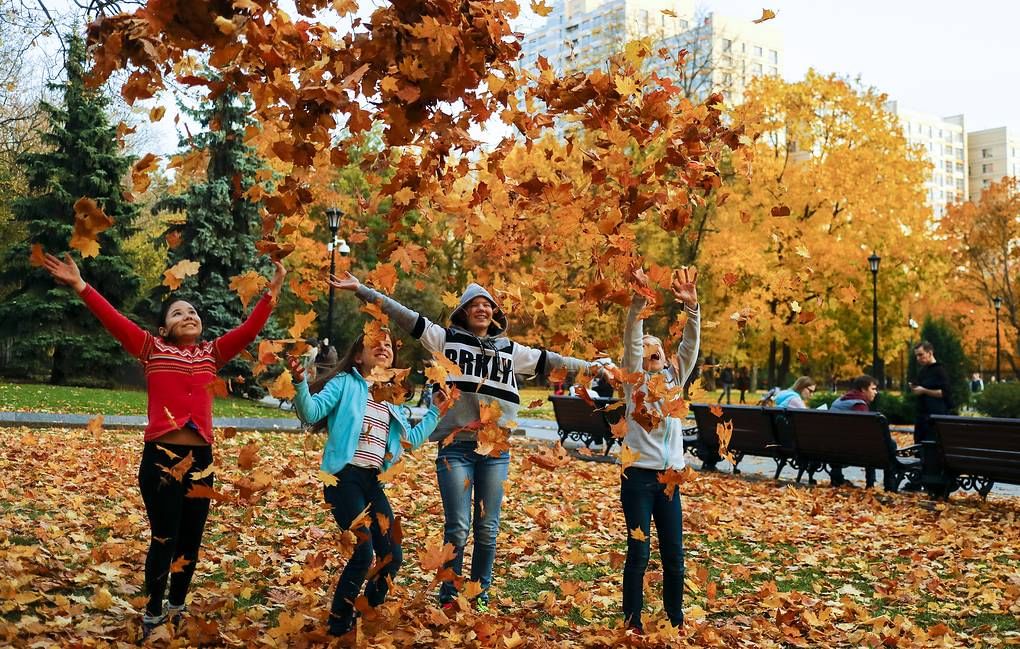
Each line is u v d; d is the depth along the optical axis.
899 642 3.99
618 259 3.33
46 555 4.73
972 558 6.09
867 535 6.95
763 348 28.95
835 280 25.45
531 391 33.31
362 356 3.90
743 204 22.48
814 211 26.75
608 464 11.45
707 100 3.47
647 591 4.45
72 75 7.78
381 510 3.77
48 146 26.31
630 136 3.27
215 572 4.75
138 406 19.23
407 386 3.61
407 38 2.73
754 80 27.94
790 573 5.57
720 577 5.30
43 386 21.97
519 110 3.20
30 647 3.22
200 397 3.67
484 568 4.32
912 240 27.89
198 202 24.52
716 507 8.02
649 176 3.32
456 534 4.24
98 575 4.42
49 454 9.38
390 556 3.32
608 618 4.29
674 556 3.99
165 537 3.59
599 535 6.55
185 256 24.66
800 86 28.48
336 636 3.54
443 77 2.79
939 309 40.19
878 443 9.24
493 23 2.76
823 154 28.52
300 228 3.40
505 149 3.45
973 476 8.70
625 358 3.87
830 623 4.34
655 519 4.06
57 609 3.75
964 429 8.47
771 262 23.06
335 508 3.71
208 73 2.82
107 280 25.84
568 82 3.20
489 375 4.31
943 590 5.12
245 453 3.08
